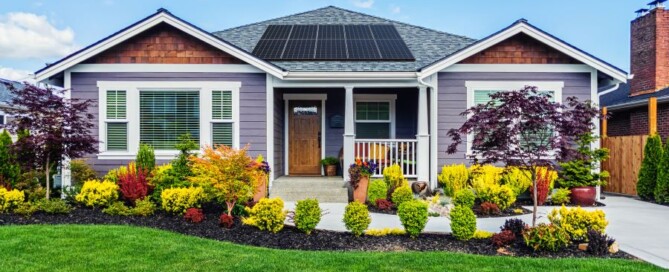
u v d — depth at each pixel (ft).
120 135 35.27
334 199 33.99
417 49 41.88
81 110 27.68
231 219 22.81
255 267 16.07
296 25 47.98
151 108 35.45
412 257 17.53
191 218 23.59
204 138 35.42
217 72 35.58
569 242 19.66
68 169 32.71
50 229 20.89
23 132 27.35
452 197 32.58
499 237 19.86
